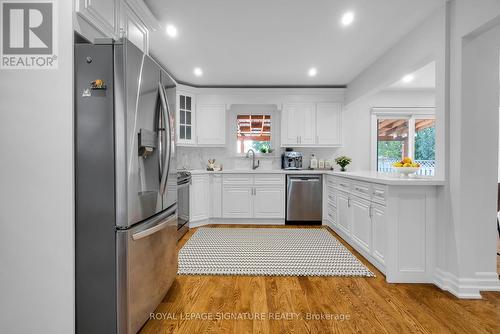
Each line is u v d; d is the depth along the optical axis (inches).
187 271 99.9
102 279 56.8
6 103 56.4
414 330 65.6
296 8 93.7
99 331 57.1
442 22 89.4
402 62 116.8
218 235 149.6
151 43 121.6
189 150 197.0
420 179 91.7
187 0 88.5
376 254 101.7
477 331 65.1
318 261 109.7
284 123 188.5
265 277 96.2
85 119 56.3
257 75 167.5
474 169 82.4
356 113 200.5
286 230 160.9
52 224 56.0
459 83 82.7
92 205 56.6
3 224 56.5
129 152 57.1
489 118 82.5
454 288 83.4
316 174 175.8
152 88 67.3
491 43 82.2
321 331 65.1
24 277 56.6
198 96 186.1
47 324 56.7
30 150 56.2
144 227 63.3
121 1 77.8
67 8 56.2
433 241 90.6
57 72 55.9
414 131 202.5
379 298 81.2
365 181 110.6
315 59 141.1
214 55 135.8
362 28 107.7
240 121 200.8
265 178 177.0
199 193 171.0
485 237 83.3
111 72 56.0
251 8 93.5
